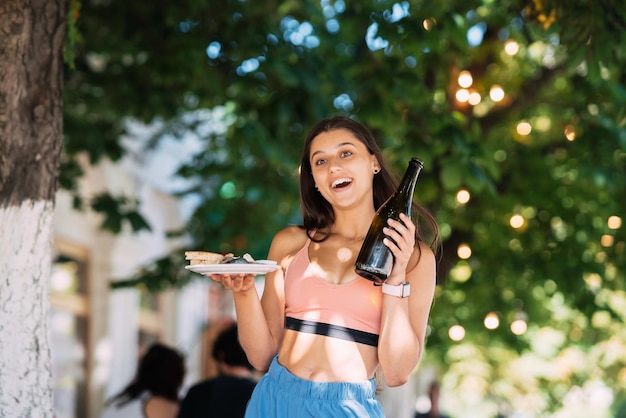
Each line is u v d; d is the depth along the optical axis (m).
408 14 6.00
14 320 3.38
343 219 3.13
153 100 7.33
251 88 6.70
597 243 8.23
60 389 10.30
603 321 11.26
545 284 8.81
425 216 3.31
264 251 8.87
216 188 8.84
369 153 3.14
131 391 5.55
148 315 12.77
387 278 2.97
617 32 4.88
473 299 8.52
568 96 8.30
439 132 5.96
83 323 10.88
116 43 7.11
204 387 5.23
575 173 8.05
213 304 14.51
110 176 11.02
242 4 6.84
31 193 3.44
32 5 3.45
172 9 6.90
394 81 6.07
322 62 6.76
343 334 2.98
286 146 7.13
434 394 11.25
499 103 7.61
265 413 3.00
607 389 14.64
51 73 3.52
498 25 7.24
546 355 13.54
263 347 3.10
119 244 11.39
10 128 3.41
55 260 9.63
